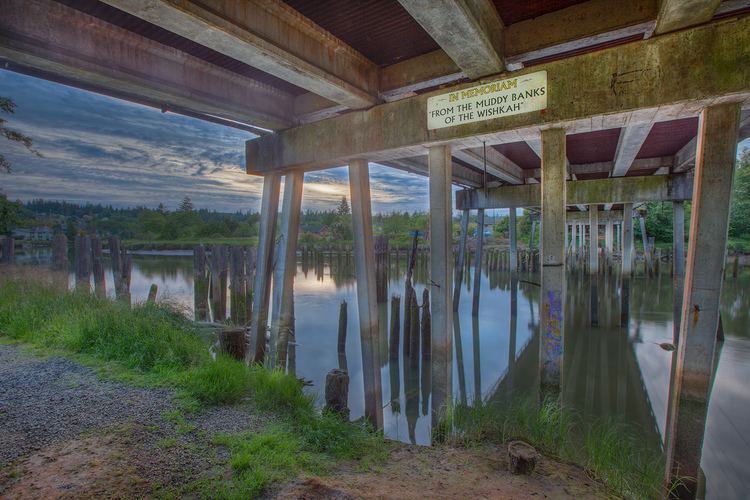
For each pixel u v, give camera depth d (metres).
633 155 8.54
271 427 3.91
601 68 4.40
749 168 34.19
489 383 8.73
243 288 13.42
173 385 4.63
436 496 3.00
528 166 13.42
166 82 5.59
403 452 3.93
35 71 5.23
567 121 4.59
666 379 8.38
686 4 3.63
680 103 4.02
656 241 38.88
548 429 4.18
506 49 4.97
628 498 3.33
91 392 4.32
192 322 9.20
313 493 2.88
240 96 6.51
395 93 6.30
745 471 5.02
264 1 4.39
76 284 11.99
